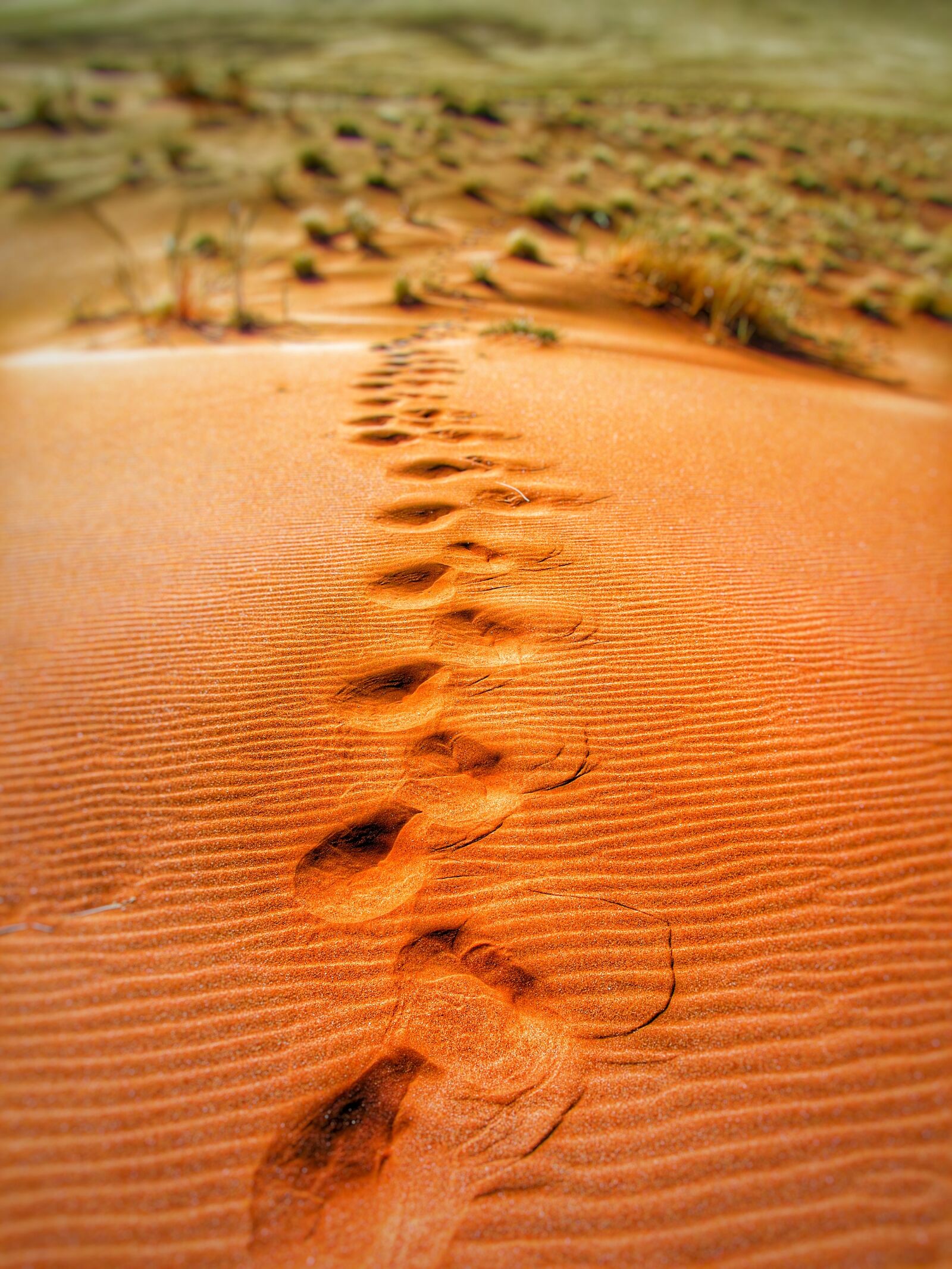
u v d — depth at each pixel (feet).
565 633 11.90
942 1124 6.37
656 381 24.03
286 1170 6.11
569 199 56.39
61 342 35.50
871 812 9.47
